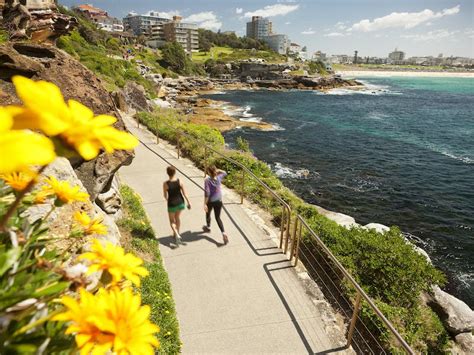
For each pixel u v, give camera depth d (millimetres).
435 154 30875
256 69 108438
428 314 7688
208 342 4801
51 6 12242
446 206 19844
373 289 7848
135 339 992
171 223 6789
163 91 60500
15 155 572
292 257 6617
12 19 10219
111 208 6680
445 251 15203
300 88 98625
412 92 93562
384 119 48281
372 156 29344
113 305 1030
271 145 31484
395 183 23203
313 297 5758
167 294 5316
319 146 31844
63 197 1642
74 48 42250
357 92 90438
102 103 6008
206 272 6180
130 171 10891
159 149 13656
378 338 6508
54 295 1090
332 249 8547
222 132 35844
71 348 1076
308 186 22078
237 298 5617
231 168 12102
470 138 37531
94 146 717
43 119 654
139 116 18547
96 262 1211
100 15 136750
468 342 7578
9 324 1051
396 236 9281
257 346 4785
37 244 1544
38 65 5305
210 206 7109
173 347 4535
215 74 111750
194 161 12625
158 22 174250
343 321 6688
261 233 7629
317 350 4789
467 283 12977
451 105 66312
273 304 5547
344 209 19172
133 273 1237
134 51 99250
